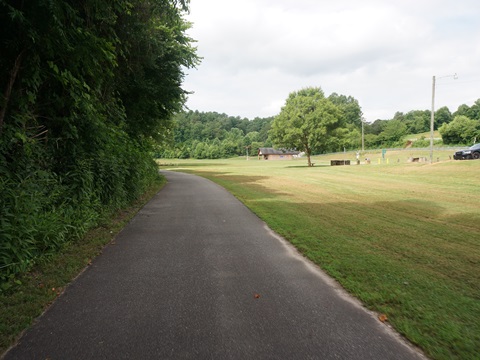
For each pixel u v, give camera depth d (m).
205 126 155.62
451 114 118.81
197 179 25.47
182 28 16.48
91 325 3.13
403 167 29.22
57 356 2.63
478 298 3.72
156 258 5.25
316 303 3.62
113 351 2.70
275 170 38.75
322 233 6.95
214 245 6.06
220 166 58.97
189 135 147.88
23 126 5.73
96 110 8.04
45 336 2.93
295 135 51.91
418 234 6.92
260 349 2.73
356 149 101.06
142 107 15.26
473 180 18.62
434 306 3.49
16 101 5.54
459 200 12.22
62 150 7.14
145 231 7.20
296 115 51.59
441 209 10.27
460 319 3.21
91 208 7.32
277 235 6.87
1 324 3.08
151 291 3.95
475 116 105.88
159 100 15.41
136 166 11.54
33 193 5.15
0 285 3.83
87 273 4.56
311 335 2.95
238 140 137.25
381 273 4.51
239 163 75.75
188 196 13.94
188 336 2.93
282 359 2.59
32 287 3.95
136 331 3.02
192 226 7.75
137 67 12.09
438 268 4.76
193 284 4.18
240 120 199.50
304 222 8.16
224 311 3.42
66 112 7.34
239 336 2.93
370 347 2.75
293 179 23.70
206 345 2.79
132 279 4.34
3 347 2.75
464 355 2.62
